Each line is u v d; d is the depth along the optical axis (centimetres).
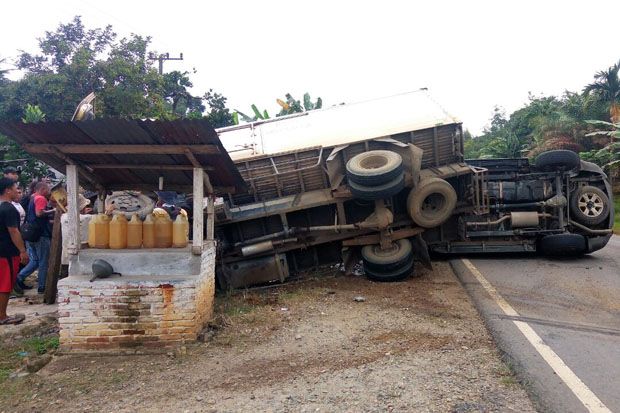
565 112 3462
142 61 2616
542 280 909
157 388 465
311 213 1001
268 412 408
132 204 659
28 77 2350
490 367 489
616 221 2509
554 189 1123
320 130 1019
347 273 982
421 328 617
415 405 411
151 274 594
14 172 845
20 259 698
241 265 960
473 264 1073
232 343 579
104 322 565
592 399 421
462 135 1016
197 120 503
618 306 743
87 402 441
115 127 528
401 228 995
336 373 482
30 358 545
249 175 966
